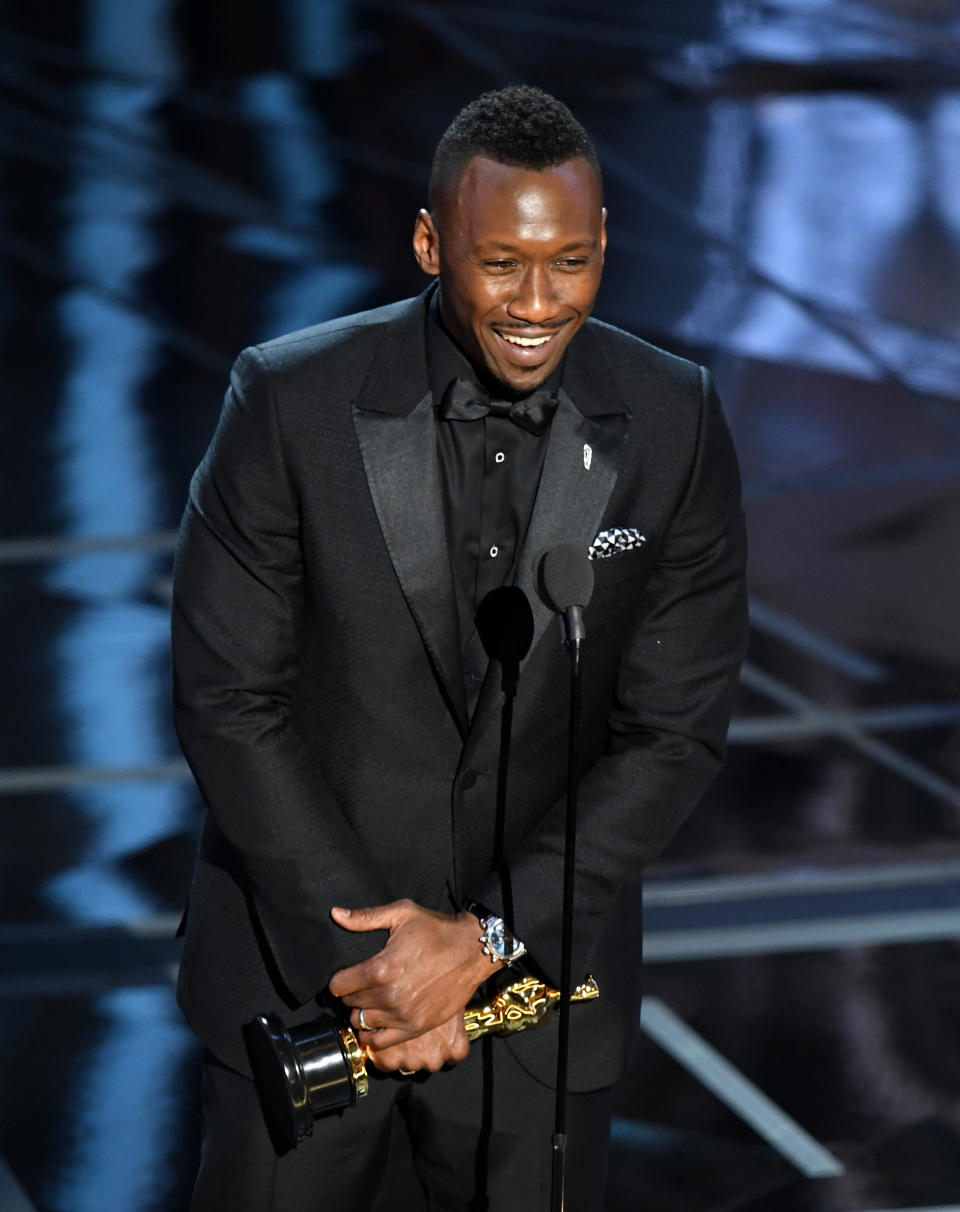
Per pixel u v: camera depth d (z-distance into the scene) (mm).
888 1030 15500
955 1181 13477
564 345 8453
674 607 9375
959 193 41250
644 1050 15094
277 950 9039
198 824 18719
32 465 27812
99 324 33750
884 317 34875
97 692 21406
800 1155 13766
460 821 9195
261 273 36344
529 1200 9539
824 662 22734
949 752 20641
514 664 8938
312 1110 8766
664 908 17406
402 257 37188
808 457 28906
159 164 42750
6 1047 14852
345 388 8922
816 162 43062
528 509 9016
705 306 34938
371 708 9086
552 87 47844
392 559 8812
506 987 9141
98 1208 12977
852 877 18000
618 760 9266
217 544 9055
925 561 25484
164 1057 14852
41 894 17281
